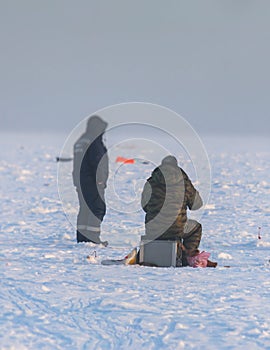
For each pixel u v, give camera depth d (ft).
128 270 100.63
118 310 77.51
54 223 160.86
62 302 80.94
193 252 108.06
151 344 66.39
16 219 167.73
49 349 64.75
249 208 191.83
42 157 451.12
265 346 65.72
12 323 72.49
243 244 131.13
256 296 84.64
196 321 73.36
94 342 67.00
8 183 274.16
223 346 65.57
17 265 103.76
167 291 86.69
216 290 87.51
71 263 107.45
